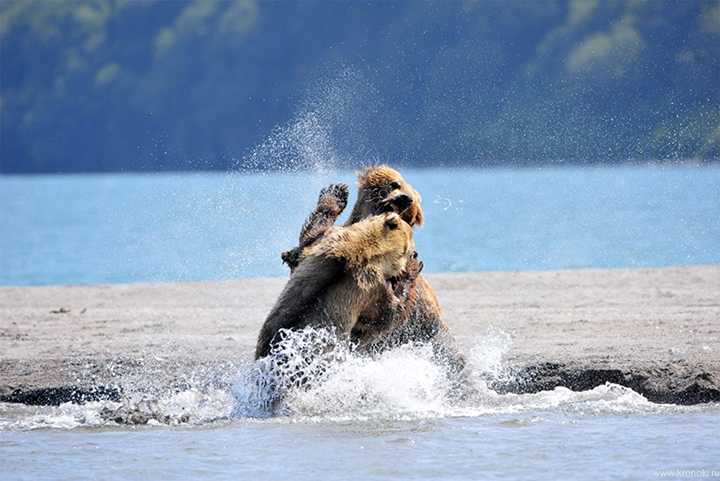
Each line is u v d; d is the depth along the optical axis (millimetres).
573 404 31109
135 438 27906
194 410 31328
